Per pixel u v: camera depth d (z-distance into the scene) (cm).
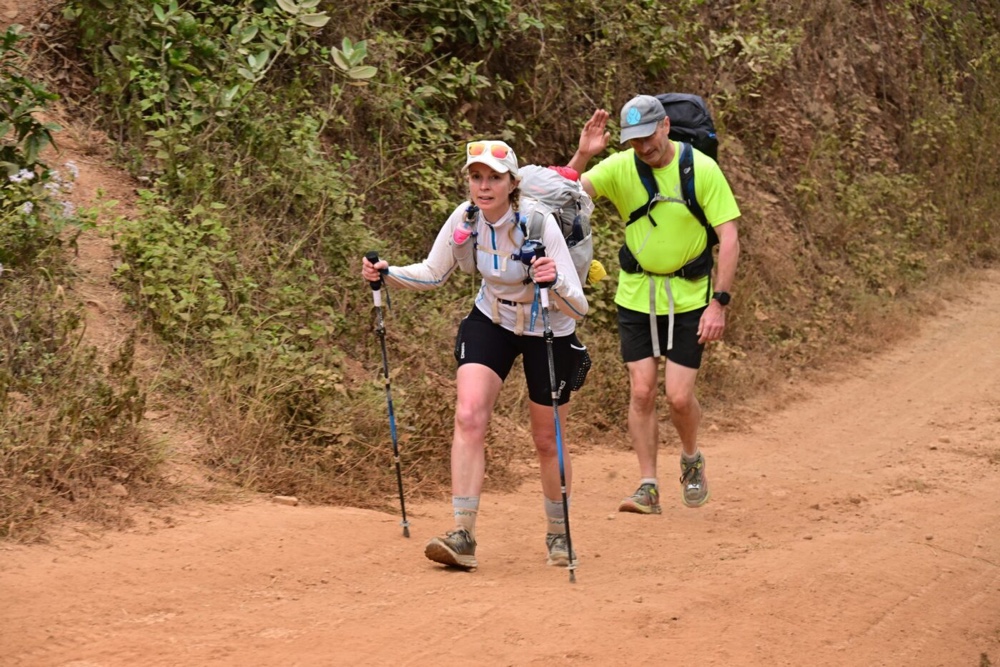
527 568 693
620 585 655
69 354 793
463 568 669
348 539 711
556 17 1488
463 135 1328
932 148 2194
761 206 1697
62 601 555
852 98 2081
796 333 1545
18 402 745
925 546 782
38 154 919
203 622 547
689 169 845
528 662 519
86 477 707
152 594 580
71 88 1069
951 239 2064
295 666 496
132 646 507
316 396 887
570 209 692
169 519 697
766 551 760
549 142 1451
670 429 1199
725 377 1343
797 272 1681
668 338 876
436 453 909
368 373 1021
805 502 932
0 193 874
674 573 695
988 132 2345
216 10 1134
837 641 592
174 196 1022
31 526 642
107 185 1003
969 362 1511
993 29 2586
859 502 925
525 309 671
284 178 1092
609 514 877
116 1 1084
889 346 1582
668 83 1650
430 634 546
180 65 1059
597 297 1294
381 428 902
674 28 1684
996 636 630
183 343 887
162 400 834
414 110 1286
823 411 1308
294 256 1046
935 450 1130
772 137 1880
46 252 870
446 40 1369
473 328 684
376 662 508
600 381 1198
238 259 1000
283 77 1198
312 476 824
